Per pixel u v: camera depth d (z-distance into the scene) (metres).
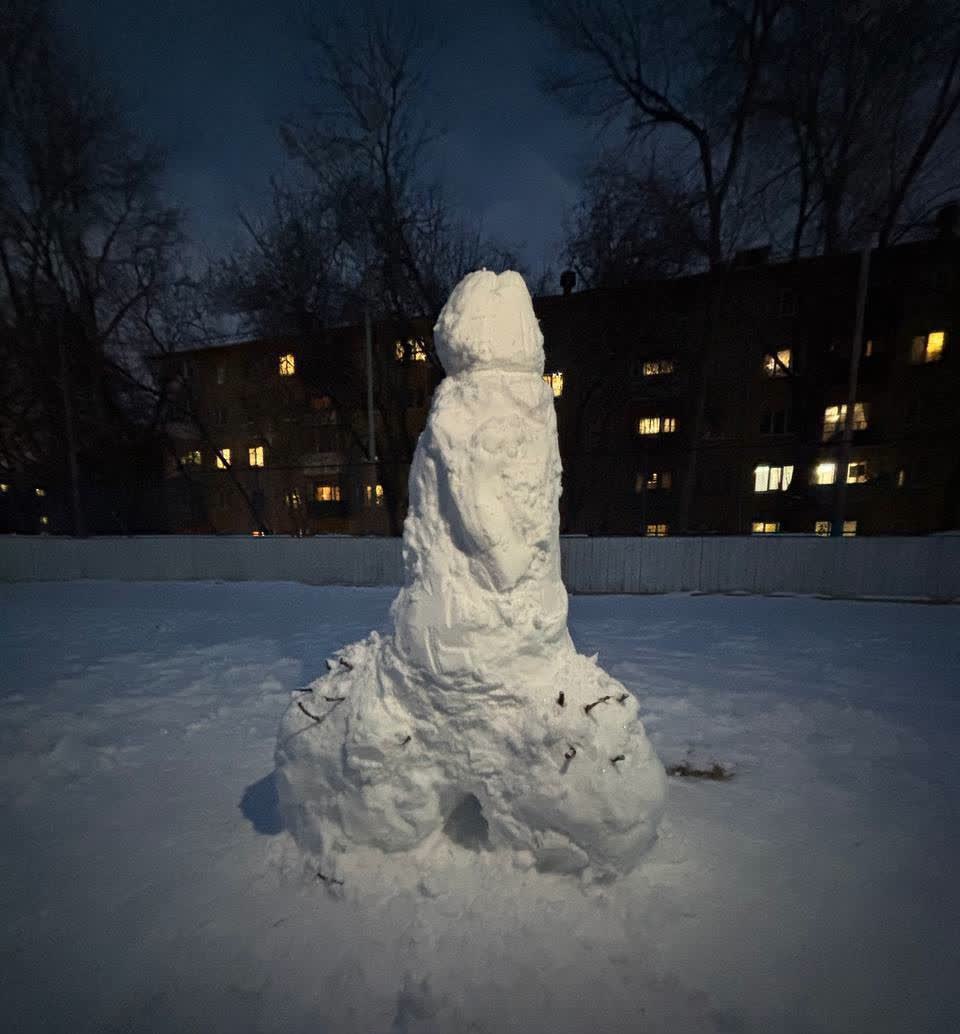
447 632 2.53
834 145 17.55
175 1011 2.20
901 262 17.33
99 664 7.27
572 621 9.49
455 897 2.57
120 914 2.71
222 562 13.84
